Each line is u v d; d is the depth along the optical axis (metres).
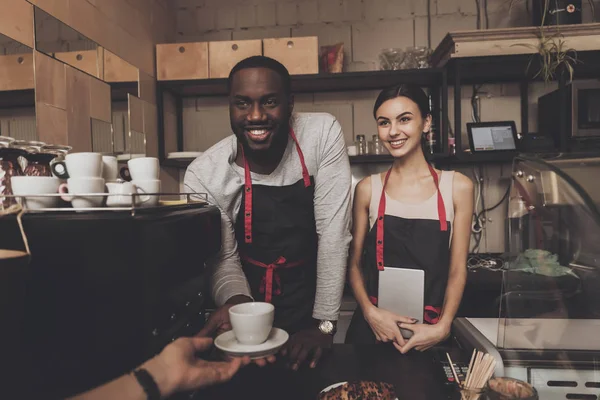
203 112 2.79
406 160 1.58
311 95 2.73
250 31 2.79
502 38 2.21
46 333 0.55
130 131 2.10
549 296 0.81
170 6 2.74
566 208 0.78
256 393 0.74
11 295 0.44
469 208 1.51
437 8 2.69
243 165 1.24
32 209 0.59
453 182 1.53
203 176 1.21
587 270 0.76
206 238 0.86
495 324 0.99
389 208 1.56
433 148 2.50
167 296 0.63
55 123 1.45
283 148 1.17
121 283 0.54
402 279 1.50
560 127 2.25
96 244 0.54
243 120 1.04
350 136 2.72
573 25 2.14
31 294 0.55
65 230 0.54
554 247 0.80
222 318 0.94
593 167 0.79
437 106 2.58
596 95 2.19
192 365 0.63
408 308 1.49
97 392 0.53
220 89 2.60
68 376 0.55
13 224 0.54
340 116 2.72
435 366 0.85
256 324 0.75
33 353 0.55
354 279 1.50
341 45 2.48
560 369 0.77
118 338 0.55
